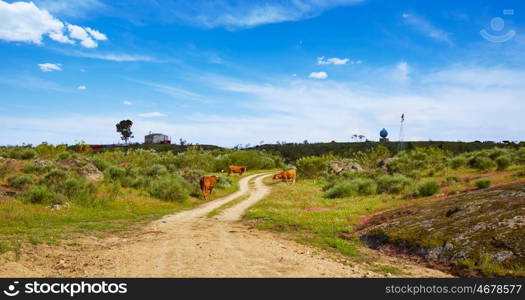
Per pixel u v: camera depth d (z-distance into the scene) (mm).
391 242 10938
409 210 14125
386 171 36906
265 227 14539
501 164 27078
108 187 21734
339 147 98375
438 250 9367
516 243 8297
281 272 7492
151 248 9883
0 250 8469
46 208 15711
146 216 17547
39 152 35719
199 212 19734
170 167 37531
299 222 15047
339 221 14969
